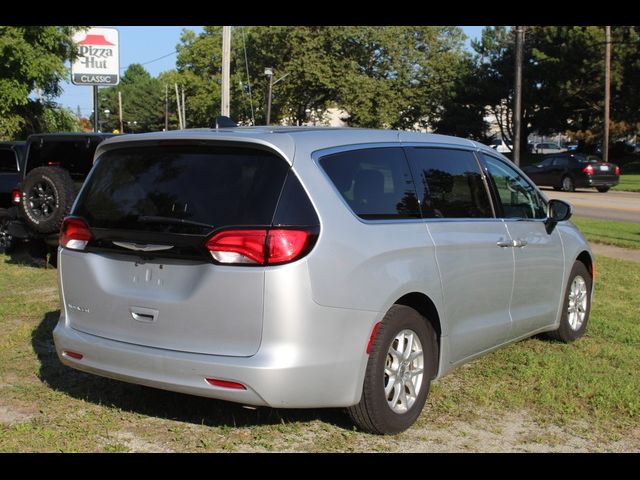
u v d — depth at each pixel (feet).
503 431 15.02
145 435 14.34
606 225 53.72
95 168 15.37
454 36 204.33
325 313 12.92
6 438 14.05
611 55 146.61
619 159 174.09
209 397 13.03
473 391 17.22
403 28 195.93
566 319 21.34
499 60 191.42
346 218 13.58
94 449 13.67
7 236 36.68
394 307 14.35
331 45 192.95
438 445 14.21
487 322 17.31
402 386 14.67
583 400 16.80
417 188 15.75
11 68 52.11
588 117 169.89
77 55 57.52
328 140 14.25
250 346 12.70
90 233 14.53
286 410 15.65
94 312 14.43
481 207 17.67
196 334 13.09
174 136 14.14
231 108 214.69
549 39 158.51
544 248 19.71
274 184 13.01
